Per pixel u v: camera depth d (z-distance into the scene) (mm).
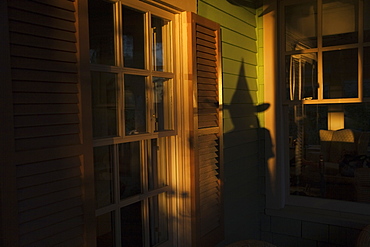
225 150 2885
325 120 3656
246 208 3258
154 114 2146
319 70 3244
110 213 1873
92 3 1765
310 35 3293
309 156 3650
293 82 3375
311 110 3688
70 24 1436
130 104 1980
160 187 2221
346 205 3207
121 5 1910
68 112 1420
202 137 2400
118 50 1896
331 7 3195
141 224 2070
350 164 3482
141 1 2025
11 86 1225
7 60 1213
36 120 1304
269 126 3410
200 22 2357
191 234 2277
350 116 3604
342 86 3166
